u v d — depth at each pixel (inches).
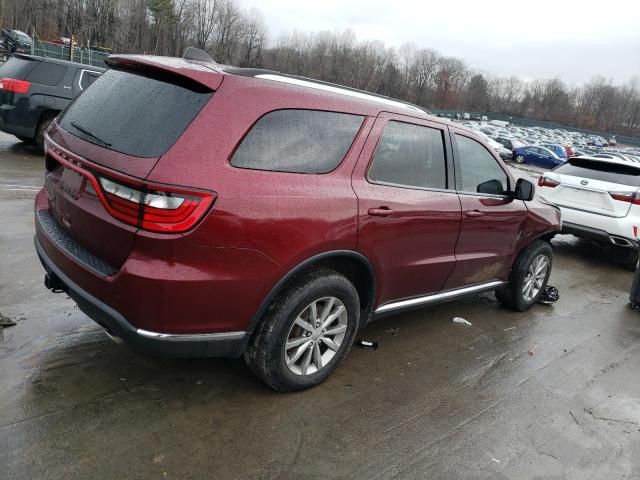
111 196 96.7
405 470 103.4
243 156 100.7
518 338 175.9
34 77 369.4
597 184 287.6
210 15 3105.3
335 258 125.9
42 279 167.9
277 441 106.8
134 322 96.7
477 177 161.5
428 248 142.7
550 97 5137.8
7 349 126.1
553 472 109.0
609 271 287.0
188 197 92.6
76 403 110.0
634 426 130.3
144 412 110.2
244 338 108.0
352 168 119.8
